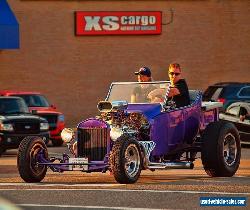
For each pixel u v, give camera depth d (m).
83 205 28.00
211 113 39.19
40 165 35.31
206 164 36.84
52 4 88.69
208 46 91.25
